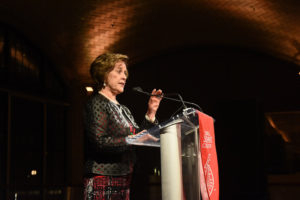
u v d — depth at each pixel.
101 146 2.42
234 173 9.95
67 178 13.40
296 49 14.20
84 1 10.85
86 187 2.50
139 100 15.95
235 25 13.83
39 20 11.12
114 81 2.75
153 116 2.80
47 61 12.94
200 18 13.34
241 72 15.90
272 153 15.63
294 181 15.38
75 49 12.92
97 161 2.50
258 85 15.69
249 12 12.56
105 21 12.14
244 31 14.24
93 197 2.46
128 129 2.61
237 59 16.00
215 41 15.67
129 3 11.52
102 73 2.76
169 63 16.33
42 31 11.66
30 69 12.05
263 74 15.69
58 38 12.14
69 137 13.68
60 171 13.23
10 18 10.71
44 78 12.67
